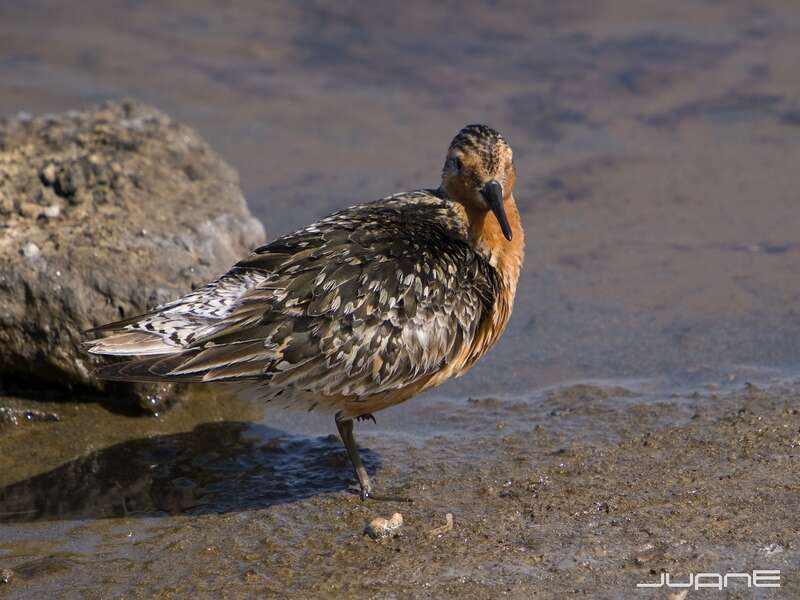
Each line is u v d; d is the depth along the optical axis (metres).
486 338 12.40
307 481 12.12
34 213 14.57
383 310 11.30
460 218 12.55
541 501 11.29
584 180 19.20
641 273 16.36
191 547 10.86
